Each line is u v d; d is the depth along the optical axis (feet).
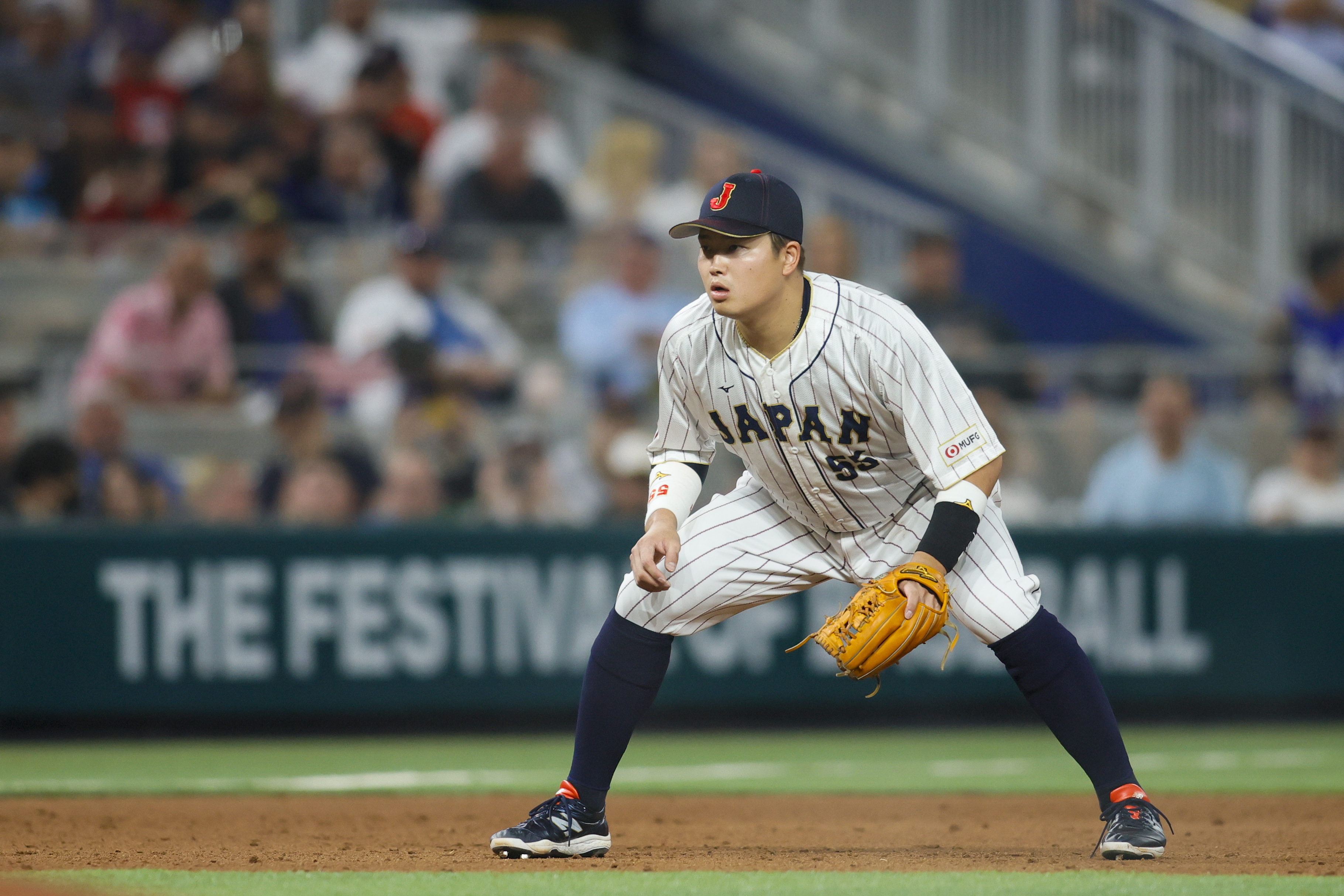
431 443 97.71
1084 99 139.13
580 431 99.76
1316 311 117.19
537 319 111.65
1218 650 98.27
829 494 43.04
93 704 92.84
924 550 40.50
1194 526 98.48
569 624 95.35
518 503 97.91
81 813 60.34
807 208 132.87
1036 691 42.75
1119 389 101.14
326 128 126.72
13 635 92.53
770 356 41.16
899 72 147.23
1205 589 98.32
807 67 152.87
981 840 52.06
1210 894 36.65
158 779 74.49
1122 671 97.55
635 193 130.00
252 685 93.61
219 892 37.73
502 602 95.04
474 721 95.81
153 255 113.29
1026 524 97.91
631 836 53.01
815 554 44.65
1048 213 145.07
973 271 144.77
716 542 44.04
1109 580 97.71
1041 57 139.95
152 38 130.52
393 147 128.67
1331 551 99.04
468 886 38.04
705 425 44.50
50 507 94.12
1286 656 98.58
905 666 97.25
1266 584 98.73
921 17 145.48
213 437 96.94
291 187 123.65
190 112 122.93
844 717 97.76
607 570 95.35
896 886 37.81
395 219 128.16
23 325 109.60
